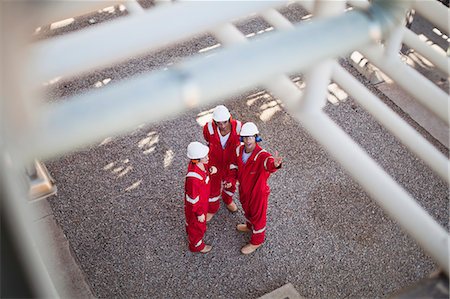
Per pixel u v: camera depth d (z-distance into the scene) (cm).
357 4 288
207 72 118
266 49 124
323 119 208
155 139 750
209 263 617
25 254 95
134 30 143
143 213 664
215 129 566
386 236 639
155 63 849
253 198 559
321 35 130
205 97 120
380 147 746
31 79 90
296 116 212
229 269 612
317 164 719
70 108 103
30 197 223
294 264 616
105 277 606
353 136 760
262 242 614
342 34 132
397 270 609
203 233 596
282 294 582
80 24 888
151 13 147
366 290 593
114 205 673
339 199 677
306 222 654
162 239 639
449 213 668
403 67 223
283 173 709
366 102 250
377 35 137
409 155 734
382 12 136
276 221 655
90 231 646
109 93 109
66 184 693
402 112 798
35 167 223
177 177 705
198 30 151
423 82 215
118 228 650
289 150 738
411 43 261
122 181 699
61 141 100
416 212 191
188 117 779
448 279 183
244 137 517
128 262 619
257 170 534
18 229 92
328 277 605
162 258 622
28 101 91
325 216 659
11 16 84
